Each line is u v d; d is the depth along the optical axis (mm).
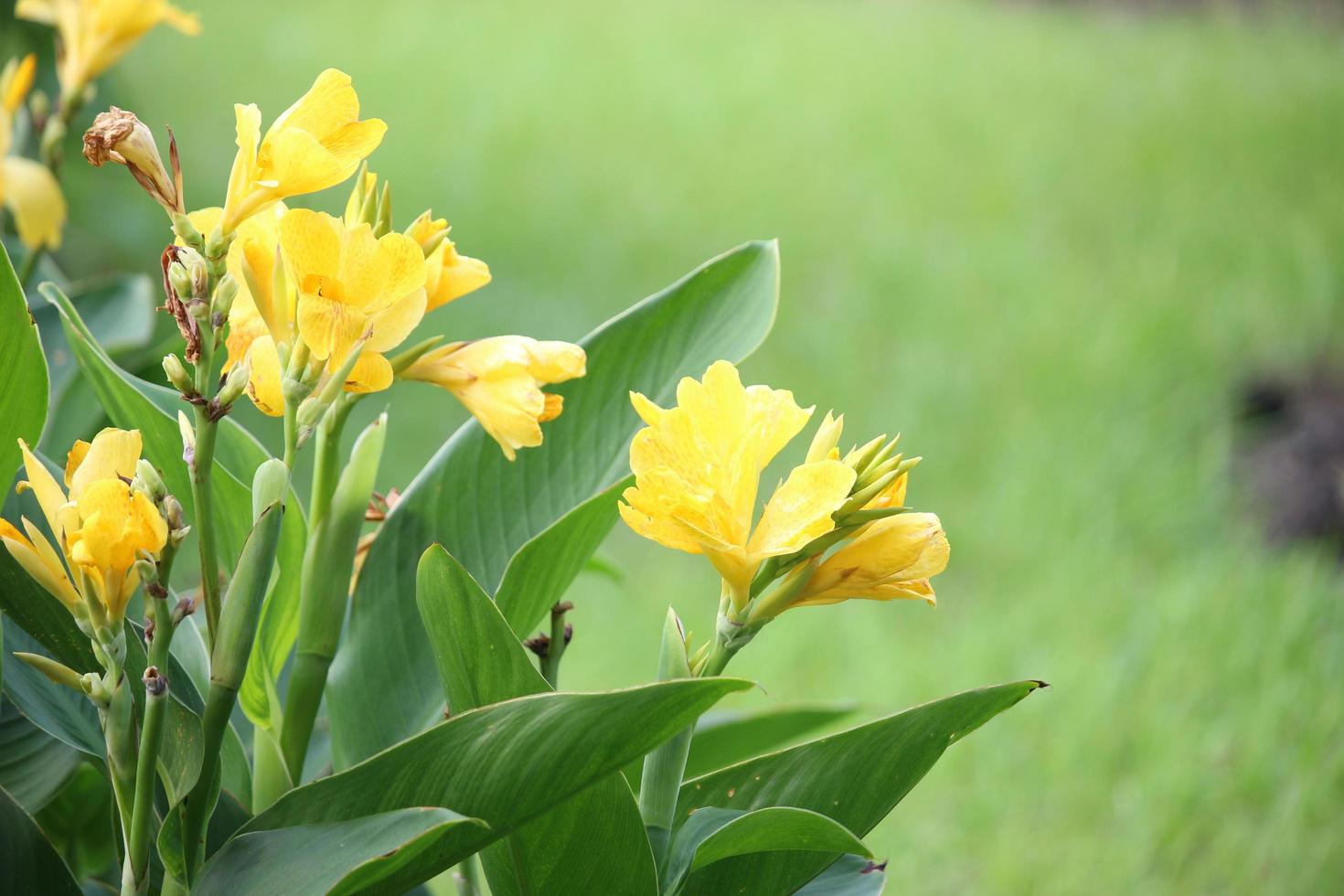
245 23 16516
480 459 2363
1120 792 5742
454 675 2125
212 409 2055
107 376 2252
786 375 9586
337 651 2318
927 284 11375
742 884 2193
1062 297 11047
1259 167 14500
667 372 2393
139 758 2057
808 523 2076
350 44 16484
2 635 2201
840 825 2117
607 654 6359
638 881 2131
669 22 20344
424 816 2047
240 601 2061
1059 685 6297
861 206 13367
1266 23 21188
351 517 2227
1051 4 23938
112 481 2029
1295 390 9516
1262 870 5391
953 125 16109
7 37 4266
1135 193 13867
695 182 13617
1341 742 6094
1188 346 10078
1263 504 8406
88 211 7621
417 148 13320
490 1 20125
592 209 12461
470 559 2344
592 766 2072
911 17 22156
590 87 16469
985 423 9109
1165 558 8000
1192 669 6551
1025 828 5492
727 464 2107
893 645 6699
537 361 2193
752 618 2105
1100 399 9414
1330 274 11203
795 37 20125
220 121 12242
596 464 2373
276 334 2096
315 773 2412
